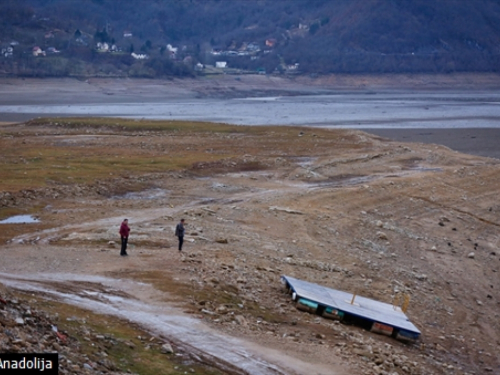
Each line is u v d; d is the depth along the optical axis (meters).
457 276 37.56
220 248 33.31
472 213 51.16
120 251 30.27
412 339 25.98
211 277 26.67
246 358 19.28
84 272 26.12
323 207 47.09
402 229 44.78
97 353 16.88
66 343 16.70
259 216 42.38
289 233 39.88
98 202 42.84
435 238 44.31
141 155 61.50
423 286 34.88
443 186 57.41
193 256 30.45
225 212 42.25
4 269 25.94
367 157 66.31
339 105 170.38
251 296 26.08
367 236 42.03
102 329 19.34
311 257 35.75
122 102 170.00
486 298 34.97
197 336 20.38
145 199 44.97
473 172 63.28
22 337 15.49
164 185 49.59
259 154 66.00
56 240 32.44
